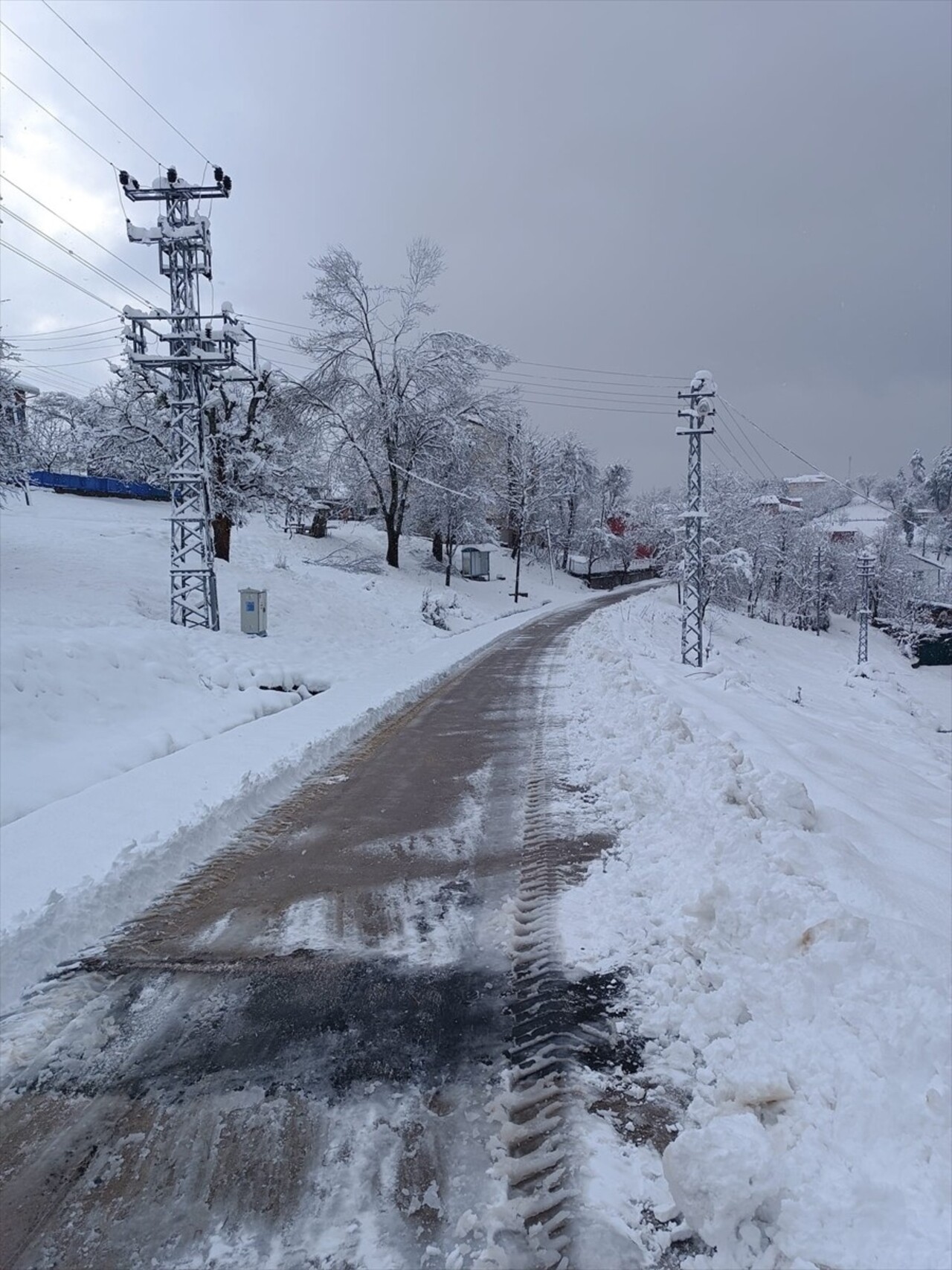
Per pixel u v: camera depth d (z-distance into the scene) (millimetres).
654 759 7914
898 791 9125
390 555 43531
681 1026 3539
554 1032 3598
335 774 8805
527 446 59500
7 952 4316
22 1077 3377
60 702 9914
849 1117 2627
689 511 23328
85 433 45250
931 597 67250
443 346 43906
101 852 5797
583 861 5738
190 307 16375
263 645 17109
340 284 41062
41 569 19281
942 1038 2861
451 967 4289
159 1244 2467
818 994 3314
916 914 4277
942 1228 2215
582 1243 2422
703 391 23156
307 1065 3422
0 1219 2582
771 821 5500
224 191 15992
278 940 4688
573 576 71562
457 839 6473
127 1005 3969
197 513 18766
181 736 10125
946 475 97188
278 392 35562
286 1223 2541
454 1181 2707
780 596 62000
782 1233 2283
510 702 13398
